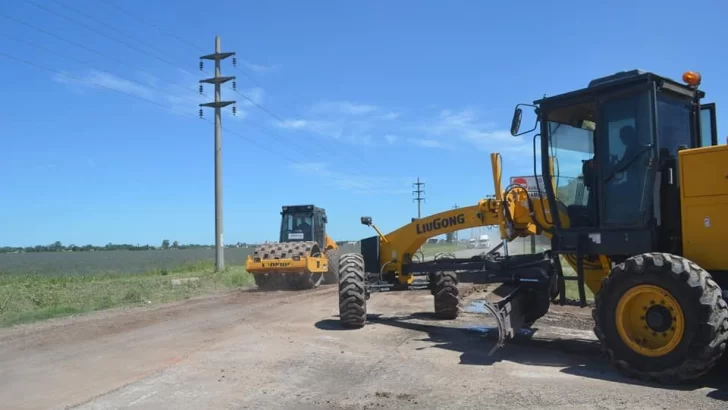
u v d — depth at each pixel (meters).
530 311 8.55
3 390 6.39
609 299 6.46
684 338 5.88
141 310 12.76
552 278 7.95
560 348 8.09
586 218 7.59
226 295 16.23
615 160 7.09
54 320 11.36
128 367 7.34
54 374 7.06
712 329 5.74
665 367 6.01
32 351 8.41
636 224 6.86
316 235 21.89
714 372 6.48
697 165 6.40
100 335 9.62
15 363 7.68
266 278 18.42
